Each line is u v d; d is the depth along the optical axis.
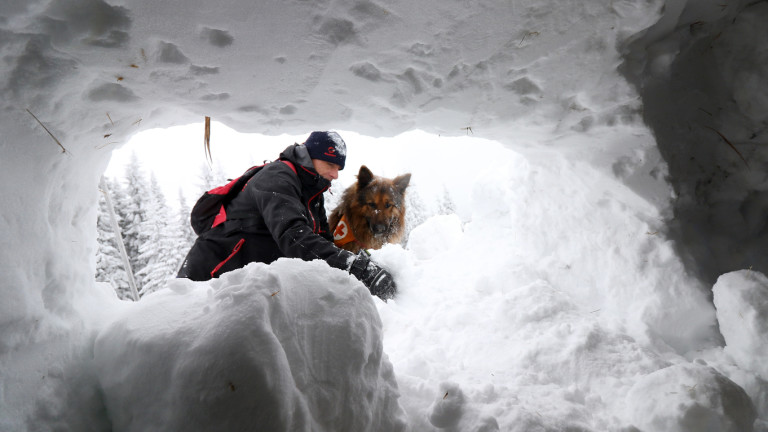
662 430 1.04
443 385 1.08
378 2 0.95
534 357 1.42
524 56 1.25
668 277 1.55
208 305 0.88
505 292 1.99
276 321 0.83
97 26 0.81
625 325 1.59
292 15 0.92
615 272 1.71
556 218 1.99
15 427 0.74
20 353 0.81
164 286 1.10
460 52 1.16
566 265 1.93
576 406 1.14
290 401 0.75
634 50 1.40
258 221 2.16
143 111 1.14
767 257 1.63
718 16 1.49
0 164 0.85
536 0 1.09
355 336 0.91
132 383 0.84
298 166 2.19
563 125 1.53
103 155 1.21
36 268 0.90
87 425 0.86
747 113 1.56
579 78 1.37
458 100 1.32
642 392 1.12
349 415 0.87
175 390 0.76
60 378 0.86
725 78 1.58
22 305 0.82
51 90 0.88
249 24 0.91
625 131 1.52
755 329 1.23
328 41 1.00
